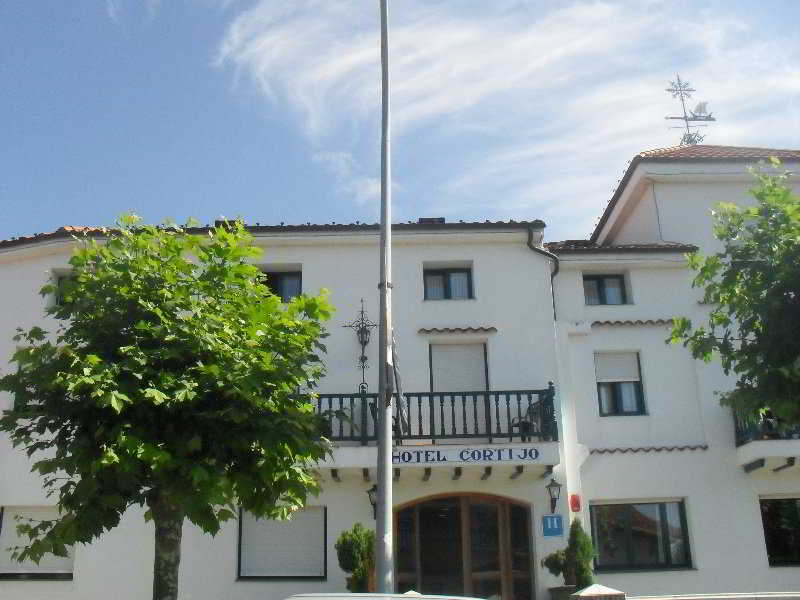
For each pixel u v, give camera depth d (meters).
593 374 16.62
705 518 15.80
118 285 9.05
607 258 17.25
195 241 9.66
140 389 8.21
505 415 15.57
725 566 15.56
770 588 15.50
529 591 14.92
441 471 14.69
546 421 14.78
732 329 16.78
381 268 10.24
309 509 14.98
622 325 16.94
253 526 14.88
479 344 16.31
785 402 8.61
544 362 15.99
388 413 9.57
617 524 15.95
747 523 15.80
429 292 16.77
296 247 16.64
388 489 9.30
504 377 15.91
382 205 10.51
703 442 16.28
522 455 14.29
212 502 8.05
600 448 16.14
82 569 14.53
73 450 8.26
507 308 16.33
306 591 14.45
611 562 15.72
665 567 15.70
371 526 14.83
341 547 13.55
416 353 15.99
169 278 9.22
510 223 16.48
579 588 13.56
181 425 8.62
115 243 9.44
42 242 16.20
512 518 15.28
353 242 16.59
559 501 15.11
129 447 8.01
